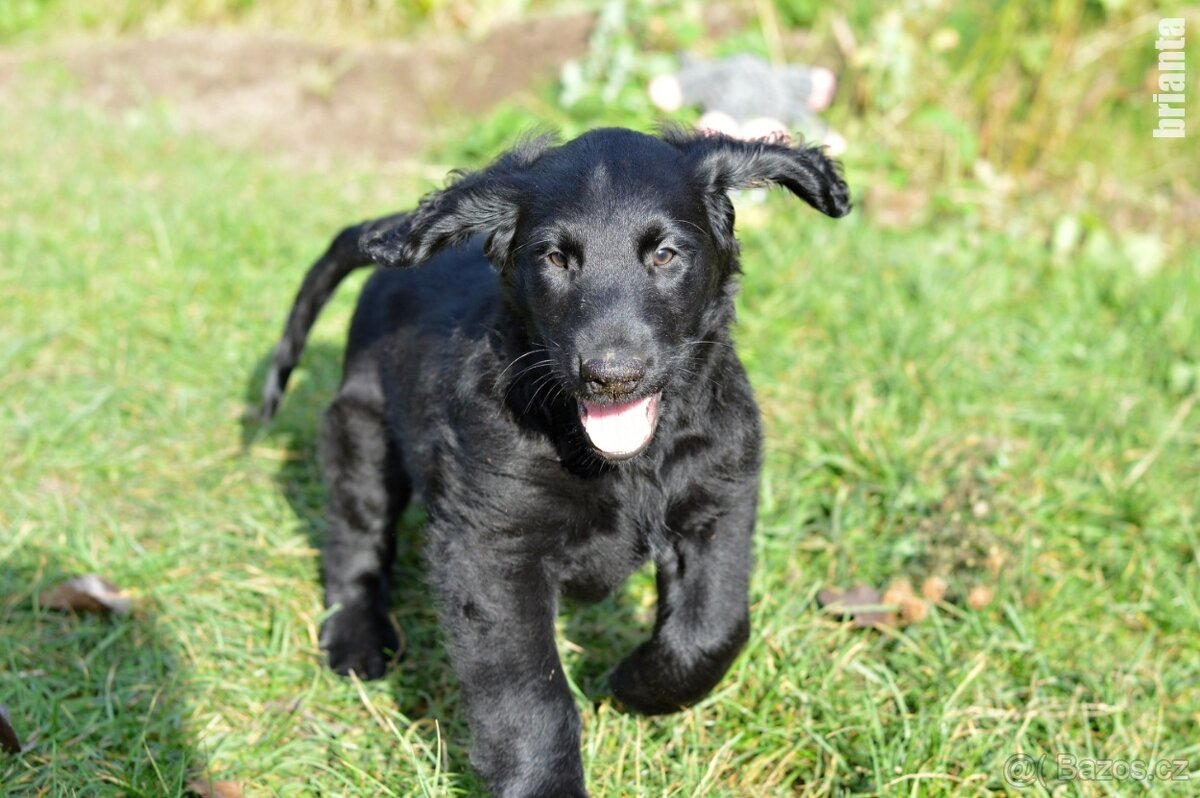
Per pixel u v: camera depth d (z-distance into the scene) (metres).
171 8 3.64
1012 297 2.22
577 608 1.67
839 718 1.55
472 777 1.51
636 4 2.95
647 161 1.47
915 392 1.93
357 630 1.65
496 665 1.44
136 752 1.51
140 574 1.69
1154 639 1.66
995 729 1.54
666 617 1.51
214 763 1.52
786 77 2.49
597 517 1.47
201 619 1.65
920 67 2.83
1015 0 2.79
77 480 1.82
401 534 1.77
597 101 2.78
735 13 3.11
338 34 3.48
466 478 1.47
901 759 1.51
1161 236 2.51
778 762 1.53
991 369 2.03
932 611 1.65
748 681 1.59
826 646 1.63
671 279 1.45
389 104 3.10
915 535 1.72
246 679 1.59
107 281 2.15
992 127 2.74
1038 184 2.69
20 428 1.87
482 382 1.48
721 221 1.50
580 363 1.41
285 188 2.62
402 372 1.61
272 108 3.12
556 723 1.44
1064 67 2.83
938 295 2.13
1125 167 2.74
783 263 2.19
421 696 1.60
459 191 1.49
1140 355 2.05
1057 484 1.82
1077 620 1.67
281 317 2.10
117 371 1.98
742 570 1.50
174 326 2.06
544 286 1.45
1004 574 1.68
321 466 1.70
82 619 1.65
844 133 2.73
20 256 2.20
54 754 1.50
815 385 1.96
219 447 1.88
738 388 1.50
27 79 3.23
